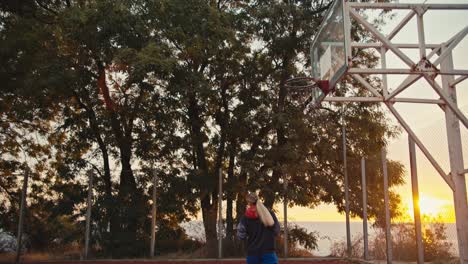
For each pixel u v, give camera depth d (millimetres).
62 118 19828
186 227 17516
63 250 16984
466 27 7543
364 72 7523
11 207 18344
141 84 15836
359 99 9359
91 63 17094
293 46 17516
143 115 17453
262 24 17578
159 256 15570
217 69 17453
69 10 15625
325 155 17031
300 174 16500
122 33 15078
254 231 6320
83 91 17422
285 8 17062
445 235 11492
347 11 7824
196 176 16875
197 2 15984
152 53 14391
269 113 16797
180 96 16172
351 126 17641
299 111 17141
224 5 19391
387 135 18094
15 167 19781
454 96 9211
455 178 8836
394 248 12492
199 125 17797
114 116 17406
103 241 15930
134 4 15305
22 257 14883
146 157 17781
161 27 15633
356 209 16594
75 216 16547
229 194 16844
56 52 16766
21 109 18500
